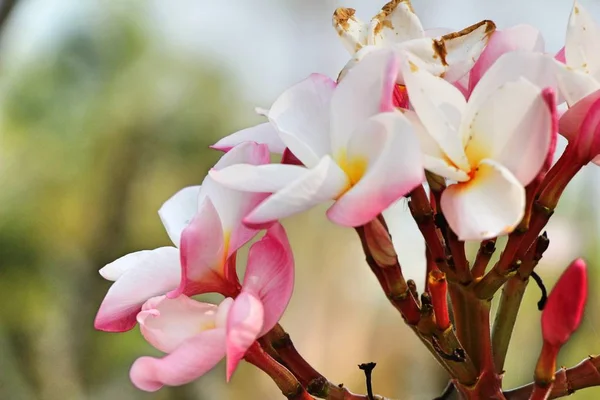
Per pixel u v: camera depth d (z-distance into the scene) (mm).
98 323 585
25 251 2732
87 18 2883
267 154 570
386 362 2389
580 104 569
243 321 548
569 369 586
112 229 2869
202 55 3064
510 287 602
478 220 540
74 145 2887
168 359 550
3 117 2822
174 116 2986
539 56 562
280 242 567
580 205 1378
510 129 548
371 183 540
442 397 625
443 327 575
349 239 2660
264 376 2646
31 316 2648
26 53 2781
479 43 583
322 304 2588
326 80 574
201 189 578
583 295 552
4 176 2811
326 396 586
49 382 2527
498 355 602
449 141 551
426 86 562
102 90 2924
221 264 577
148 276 585
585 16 586
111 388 2537
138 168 2939
